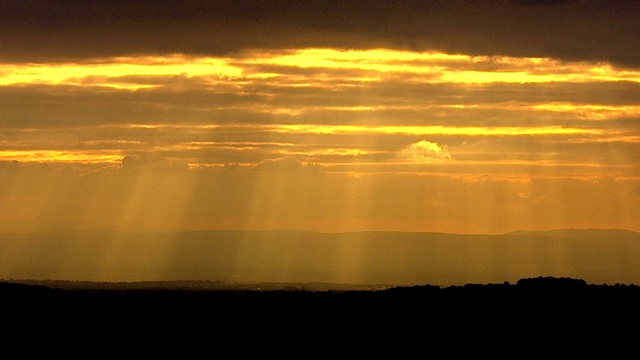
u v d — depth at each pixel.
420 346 146.75
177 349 144.00
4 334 148.88
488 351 143.00
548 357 139.25
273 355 140.75
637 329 151.12
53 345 143.88
